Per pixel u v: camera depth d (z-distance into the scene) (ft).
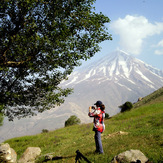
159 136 30.96
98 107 27.50
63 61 34.86
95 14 34.45
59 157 31.60
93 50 35.63
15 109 39.11
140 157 20.13
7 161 27.73
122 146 28.94
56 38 31.48
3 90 35.91
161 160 19.70
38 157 36.24
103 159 23.48
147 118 71.67
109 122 90.27
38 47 31.73
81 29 34.17
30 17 32.45
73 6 32.55
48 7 32.45
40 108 39.81
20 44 32.24
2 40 31.30
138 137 33.86
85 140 49.44
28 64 32.22
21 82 37.93
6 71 33.17
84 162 24.12
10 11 32.07
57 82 39.42
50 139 68.49
